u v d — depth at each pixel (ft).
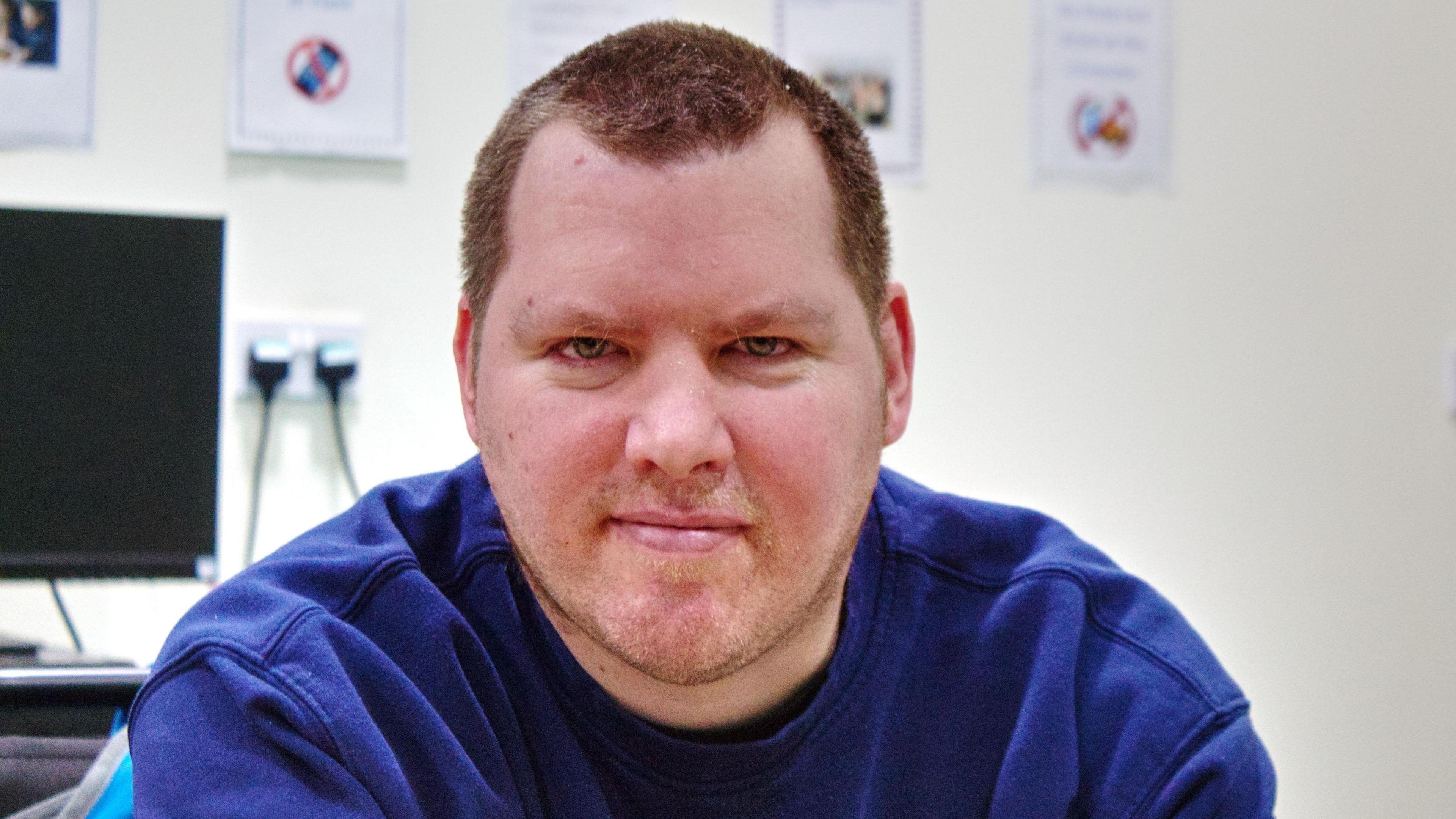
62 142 4.37
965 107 5.14
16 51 4.33
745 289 2.07
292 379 4.53
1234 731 2.45
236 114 4.51
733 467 2.11
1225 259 5.39
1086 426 5.21
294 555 2.42
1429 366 5.57
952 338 5.10
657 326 2.08
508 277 2.23
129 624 4.52
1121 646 2.61
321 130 4.58
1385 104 5.57
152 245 4.15
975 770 2.54
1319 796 5.33
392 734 2.13
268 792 1.88
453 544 2.62
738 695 2.32
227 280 4.48
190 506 4.16
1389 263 5.55
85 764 2.63
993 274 5.15
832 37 4.99
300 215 4.57
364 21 4.62
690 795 2.33
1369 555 5.46
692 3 4.87
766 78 2.23
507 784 2.25
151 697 2.06
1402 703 5.44
